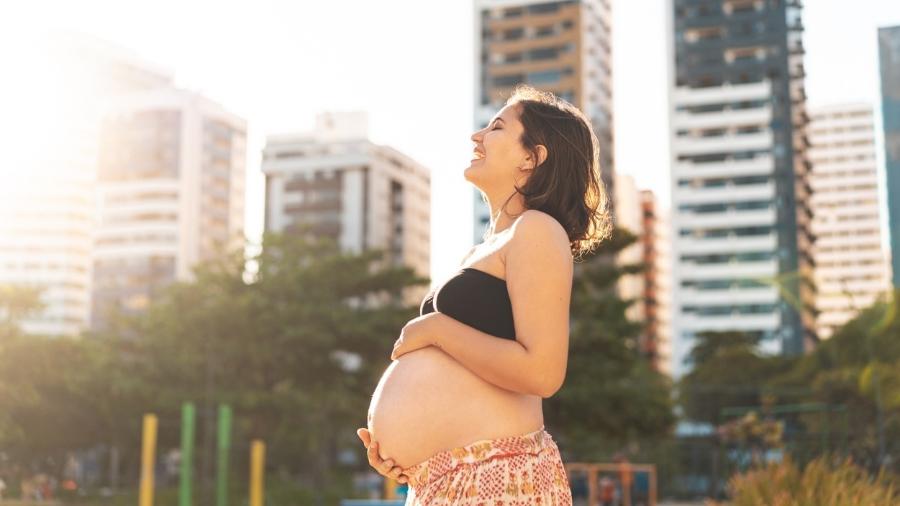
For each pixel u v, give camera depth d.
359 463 66.56
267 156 124.62
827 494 6.90
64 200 148.50
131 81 160.00
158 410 42.56
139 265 128.00
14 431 40.16
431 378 1.93
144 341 43.16
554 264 1.89
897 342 25.78
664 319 150.62
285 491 42.53
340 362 45.25
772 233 107.44
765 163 108.75
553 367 1.86
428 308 2.06
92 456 58.53
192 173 130.62
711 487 33.84
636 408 38.38
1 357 39.94
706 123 110.75
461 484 1.88
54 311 144.88
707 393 62.03
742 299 106.56
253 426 44.34
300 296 44.22
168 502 38.47
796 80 110.62
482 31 114.06
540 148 2.06
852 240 165.38
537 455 1.93
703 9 112.62
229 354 42.28
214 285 45.66
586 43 112.38
